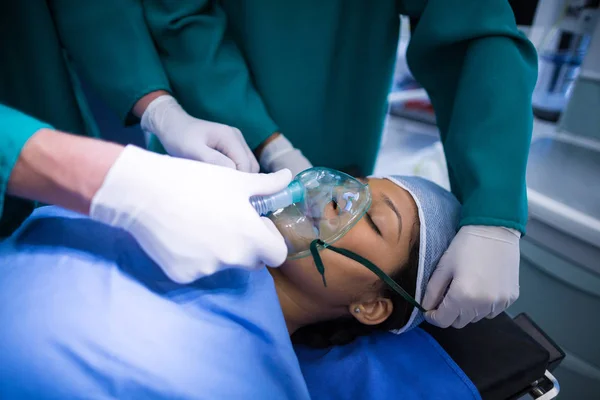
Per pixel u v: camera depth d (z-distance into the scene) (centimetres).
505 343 105
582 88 155
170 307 66
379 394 90
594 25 150
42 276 61
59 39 110
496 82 90
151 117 103
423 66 114
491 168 88
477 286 84
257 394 66
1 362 53
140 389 56
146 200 60
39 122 60
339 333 109
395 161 192
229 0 114
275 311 80
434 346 101
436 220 96
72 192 57
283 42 113
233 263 66
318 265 88
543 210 122
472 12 94
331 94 129
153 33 108
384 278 90
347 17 114
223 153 104
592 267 118
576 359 135
